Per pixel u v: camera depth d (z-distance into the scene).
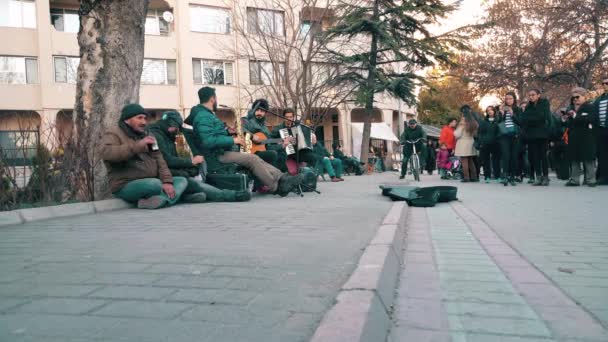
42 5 24.84
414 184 12.71
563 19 20.00
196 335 1.84
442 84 32.28
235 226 4.59
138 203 6.45
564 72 20.92
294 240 3.79
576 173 10.34
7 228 4.89
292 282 2.56
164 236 4.08
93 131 7.49
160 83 27.17
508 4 22.25
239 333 1.85
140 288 2.48
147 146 6.23
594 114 10.02
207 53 27.58
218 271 2.81
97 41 7.57
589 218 5.57
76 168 6.75
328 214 5.46
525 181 12.70
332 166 15.19
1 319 2.05
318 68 21.08
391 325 2.27
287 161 8.91
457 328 2.23
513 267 3.35
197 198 7.04
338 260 3.07
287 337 1.81
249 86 26.88
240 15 22.41
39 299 2.32
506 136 11.11
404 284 2.95
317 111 21.27
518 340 2.09
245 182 7.28
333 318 1.96
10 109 24.53
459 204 7.37
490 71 22.44
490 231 4.81
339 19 20.73
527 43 22.16
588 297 2.65
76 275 2.78
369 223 4.70
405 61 22.16
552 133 11.91
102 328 1.92
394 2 21.52
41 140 6.57
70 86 25.34
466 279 3.07
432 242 4.36
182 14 27.06
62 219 5.54
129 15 7.66
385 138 33.41
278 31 21.19
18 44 24.61
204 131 7.36
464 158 13.55
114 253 3.39
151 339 1.80
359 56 20.92
